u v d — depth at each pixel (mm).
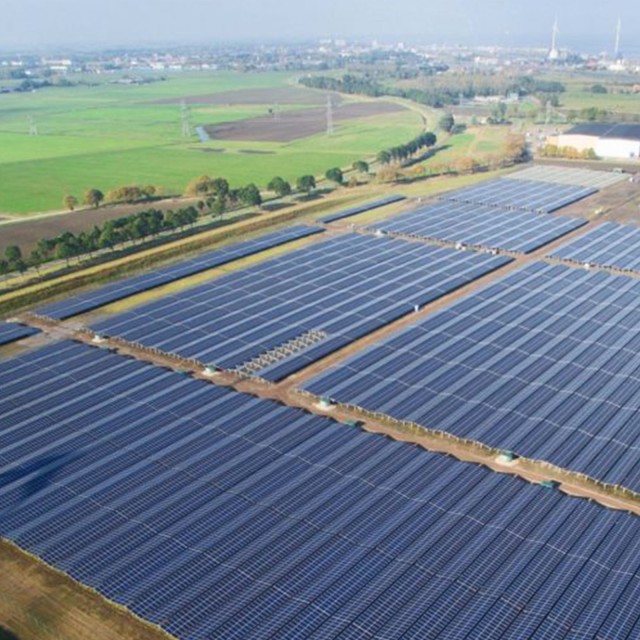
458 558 48438
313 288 100875
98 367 78188
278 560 48750
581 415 66438
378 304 94875
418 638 42188
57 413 68625
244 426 65688
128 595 46094
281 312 92562
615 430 63719
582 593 45031
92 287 108688
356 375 75312
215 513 53688
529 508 53562
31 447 63031
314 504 54406
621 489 56531
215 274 110875
